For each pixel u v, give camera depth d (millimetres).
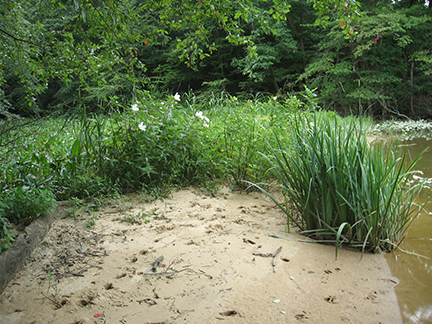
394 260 2617
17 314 1971
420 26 15398
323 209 2877
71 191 3830
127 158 4258
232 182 4613
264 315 1914
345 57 15852
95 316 1934
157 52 17828
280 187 3588
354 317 1896
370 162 2861
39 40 3930
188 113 5105
